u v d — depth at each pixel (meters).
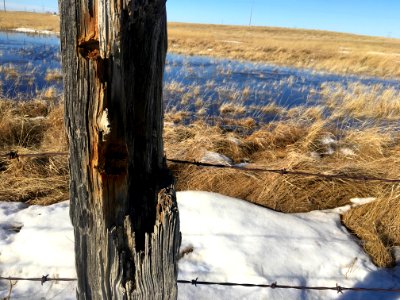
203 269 2.89
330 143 5.98
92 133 1.25
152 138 1.40
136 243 1.39
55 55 17.42
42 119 6.23
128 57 1.20
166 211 1.32
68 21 1.15
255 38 38.78
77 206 1.39
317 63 20.92
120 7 1.09
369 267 3.06
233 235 3.24
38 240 3.03
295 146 5.90
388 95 10.53
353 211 3.82
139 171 1.42
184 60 18.78
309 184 4.23
